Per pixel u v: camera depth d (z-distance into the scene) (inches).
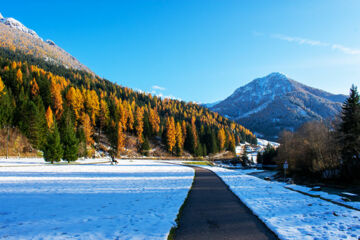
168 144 3351.4
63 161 1859.0
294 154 1574.8
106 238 224.8
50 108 2632.9
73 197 441.1
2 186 541.6
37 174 858.8
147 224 274.5
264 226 287.6
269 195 515.8
